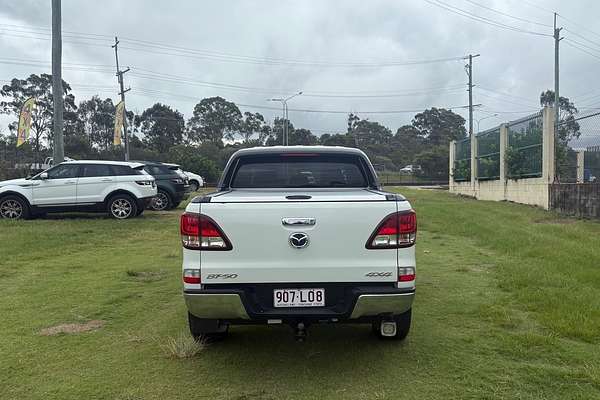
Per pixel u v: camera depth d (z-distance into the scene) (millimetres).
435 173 61250
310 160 5609
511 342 4723
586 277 6801
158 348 4766
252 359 4516
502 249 9312
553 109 16484
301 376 4156
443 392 3824
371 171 5609
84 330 5266
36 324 5445
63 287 6984
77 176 14492
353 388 3922
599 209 13305
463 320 5465
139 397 3799
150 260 8891
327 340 4980
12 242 10266
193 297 4008
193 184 29703
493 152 21656
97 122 70000
